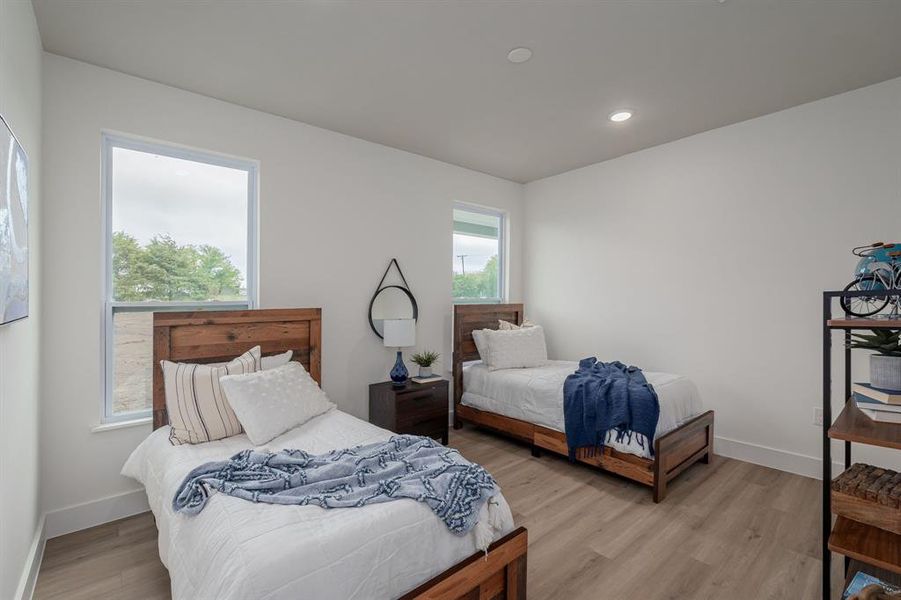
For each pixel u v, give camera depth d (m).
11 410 1.56
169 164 2.77
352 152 3.55
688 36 2.18
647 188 3.90
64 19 2.02
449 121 3.25
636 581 1.92
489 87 2.73
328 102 2.93
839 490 1.43
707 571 1.99
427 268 4.12
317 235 3.34
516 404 3.54
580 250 4.48
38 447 2.14
